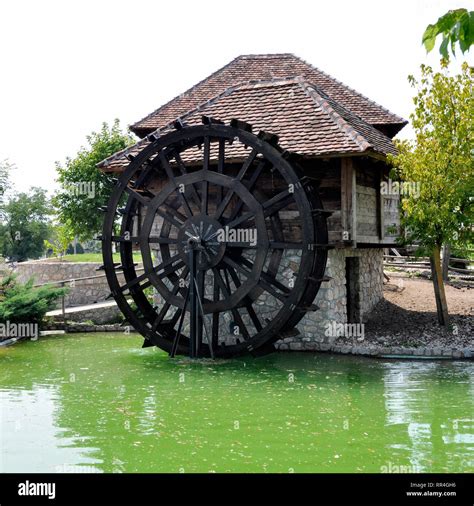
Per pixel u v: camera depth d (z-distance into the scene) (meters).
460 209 14.22
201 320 13.66
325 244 12.84
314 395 10.16
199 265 13.62
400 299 17.62
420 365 12.26
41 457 7.27
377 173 15.12
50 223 47.22
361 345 13.59
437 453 7.24
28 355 14.41
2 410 9.45
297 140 13.95
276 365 12.65
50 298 18.09
